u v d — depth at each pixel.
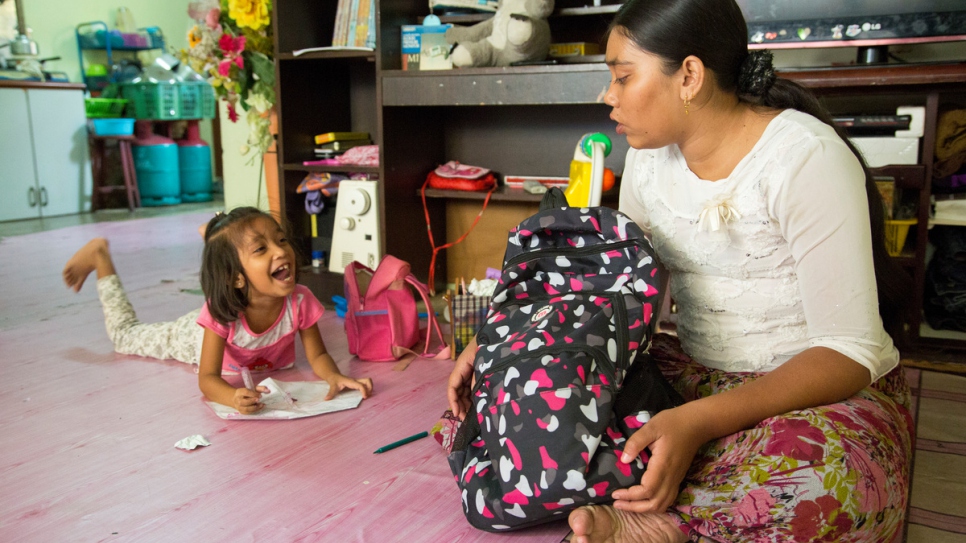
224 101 2.82
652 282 1.06
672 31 1.00
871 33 1.90
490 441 1.05
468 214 2.62
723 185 1.08
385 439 1.42
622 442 0.98
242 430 1.46
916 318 1.92
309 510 1.16
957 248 1.97
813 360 0.98
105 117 4.80
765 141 1.04
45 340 2.06
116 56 5.14
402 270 1.88
